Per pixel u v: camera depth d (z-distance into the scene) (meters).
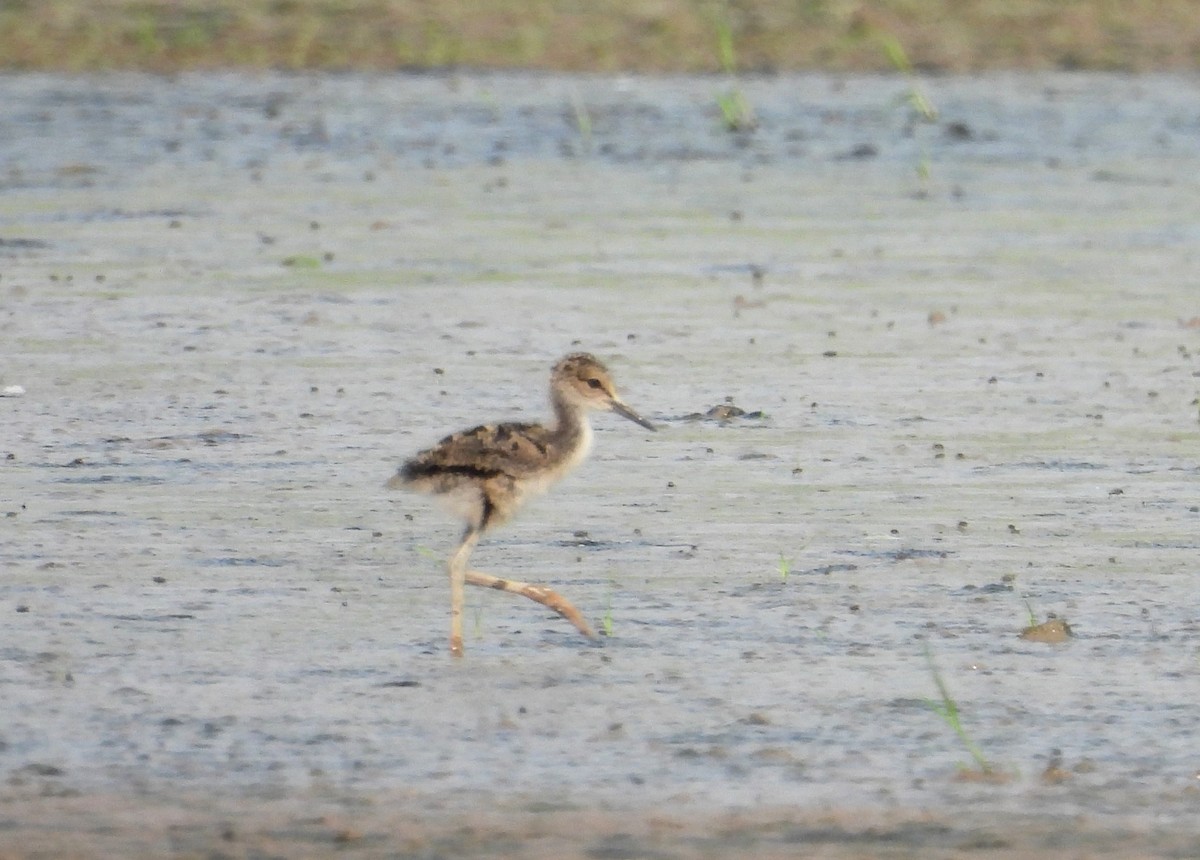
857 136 34.47
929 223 27.91
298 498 16.05
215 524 15.34
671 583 14.23
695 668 12.64
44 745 11.33
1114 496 16.28
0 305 22.47
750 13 41.91
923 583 14.23
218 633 13.10
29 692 12.05
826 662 12.76
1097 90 38.44
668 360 20.59
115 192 29.25
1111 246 26.44
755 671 12.60
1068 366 20.52
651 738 11.56
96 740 11.41
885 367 20.41
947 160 32.56
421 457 13.71
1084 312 22.86
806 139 34.22
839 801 10.77
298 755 11.27
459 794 10.80
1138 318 22.59
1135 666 12.73
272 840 10.22
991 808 10.72
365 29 41.16
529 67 40.06
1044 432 18.16
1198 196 29.77
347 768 11.11
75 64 39.22
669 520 15.62
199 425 18.03
